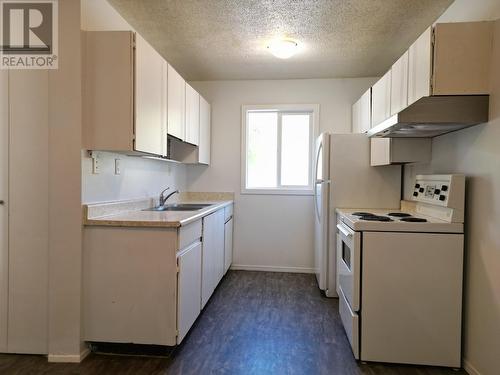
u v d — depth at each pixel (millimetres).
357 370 1913
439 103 1791
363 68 3498
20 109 1966
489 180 1734
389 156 2520
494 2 1757
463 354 1944
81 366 1925
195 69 3574
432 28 1765
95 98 1936
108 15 2227
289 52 2893
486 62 1734
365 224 1980
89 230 1982
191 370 1880
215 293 3146
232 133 3980
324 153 3102
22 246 2006
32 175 1979
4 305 2031
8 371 1879
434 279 1935
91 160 2037
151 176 2967
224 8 2291
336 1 2193
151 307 1975
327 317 2613
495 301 1682
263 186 4047
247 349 2111
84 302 2002
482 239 1792
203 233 2541
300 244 3904
